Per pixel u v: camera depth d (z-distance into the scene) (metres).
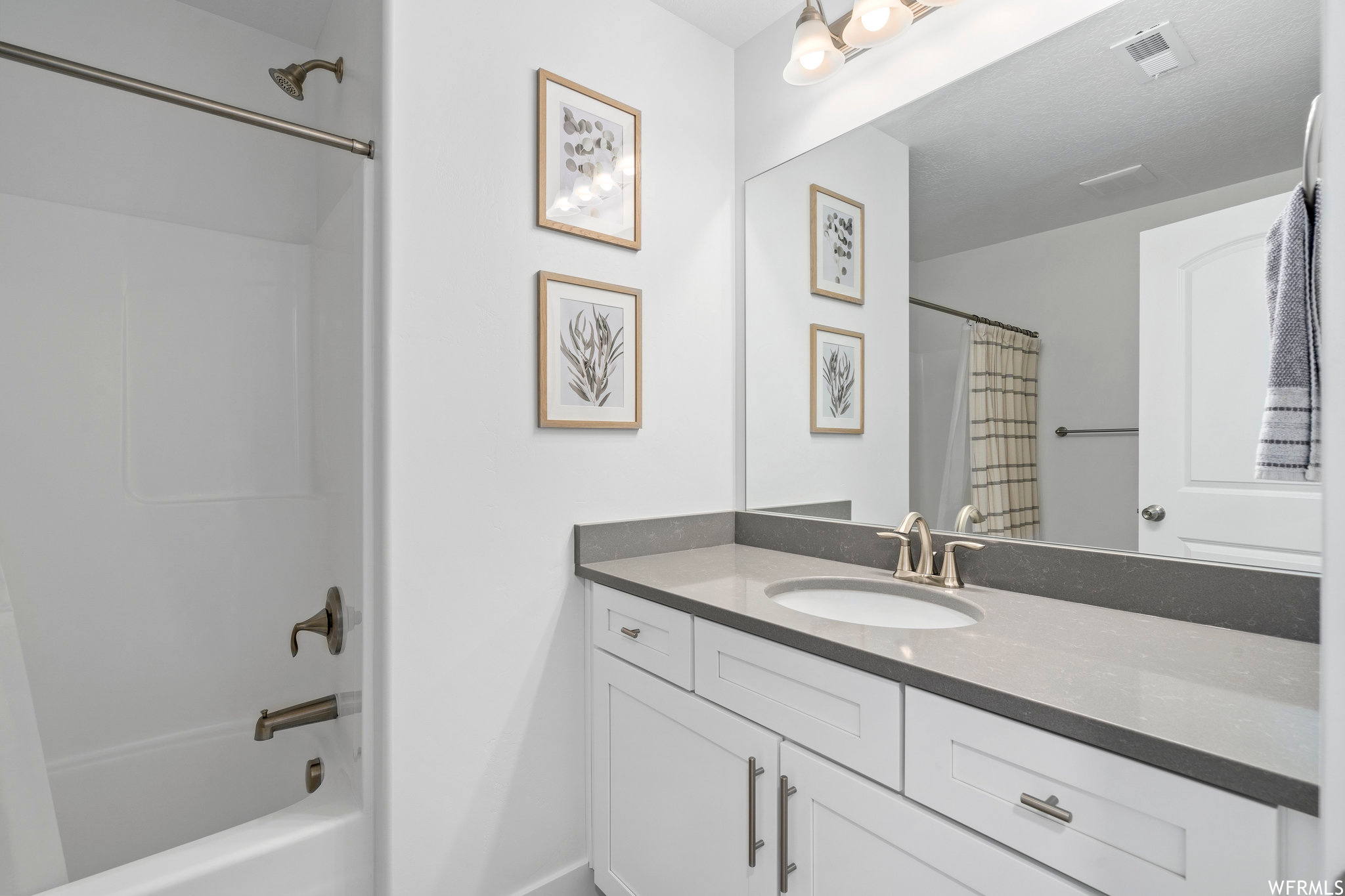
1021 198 1.32
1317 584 0.96
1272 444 0.85
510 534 1.46
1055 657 0.90
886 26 1.39
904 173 1.52
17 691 1.05
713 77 1.90
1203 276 1.08
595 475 1.62
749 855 1.10
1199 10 1.09
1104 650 0.93
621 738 1.45
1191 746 0.62
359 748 1.34
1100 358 1.20
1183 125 1.10
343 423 1.53
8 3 1.56
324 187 1.82
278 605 1.89
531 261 1.50
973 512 1.39
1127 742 0.67
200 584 1.78
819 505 1.71
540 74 1.50
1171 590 1.10
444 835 1.35
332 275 1.67
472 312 1.40
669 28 1.79
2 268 1.54
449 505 1.36
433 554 1.34
